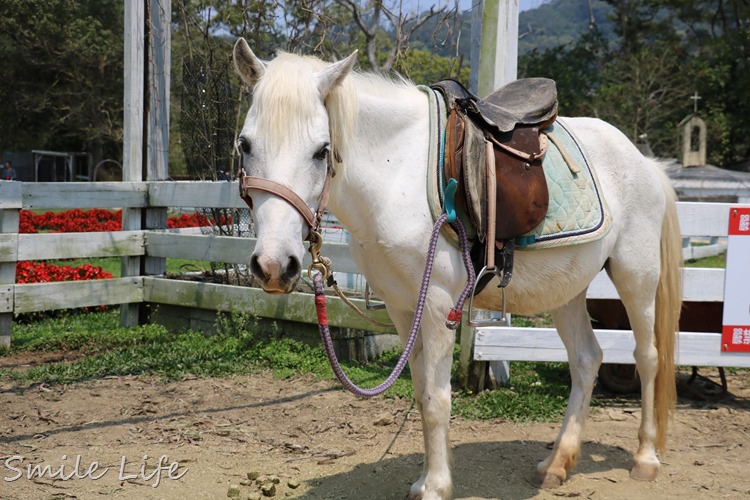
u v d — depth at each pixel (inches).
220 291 227.3
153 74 260.4
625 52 1200.2
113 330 241.3
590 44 1248.8
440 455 107.5
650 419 132.3
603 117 1001.5
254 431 151.9
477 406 169.2
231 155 264.7
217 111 264.1
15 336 234.8
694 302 184.7
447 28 241.4
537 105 121.1
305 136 88.5
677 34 1209.4
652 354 133.1
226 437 148.3
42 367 194.4
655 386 133.7
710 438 153.9
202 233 279.4
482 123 111.7
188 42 291.6
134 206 248.2
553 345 175.2
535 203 111.4
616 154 130.1
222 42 291.6
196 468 130.7
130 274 252.4
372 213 104.2
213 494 119.4
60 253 229.3
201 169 274.4
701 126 852.0
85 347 223.0
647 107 984.3
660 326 134.2
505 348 175.8
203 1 277.4
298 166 87.9
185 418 159.6
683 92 1012.5
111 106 1136.8
